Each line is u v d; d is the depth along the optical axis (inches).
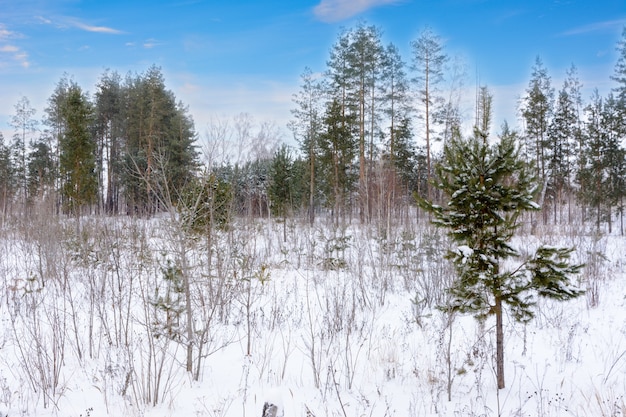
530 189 202.8
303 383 224.7
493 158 198.5
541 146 1112.8
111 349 261.7
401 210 716.7
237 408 195.8
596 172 1019.9
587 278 424.2
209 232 279.9
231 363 251.3
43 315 317.7
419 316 311.9
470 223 203.3
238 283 305.9
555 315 329.7
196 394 211.5
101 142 1338.6
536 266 193.2
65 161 832.9
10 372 231.9
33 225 524.1
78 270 430.9
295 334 300.8
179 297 243.6
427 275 444.1
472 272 200.2
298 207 890.7
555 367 237.1
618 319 321.4
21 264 474.3
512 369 236.4
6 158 1317.7
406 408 194.4
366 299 390.6
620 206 992.9
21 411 191.2
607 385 210.2
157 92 1178.0
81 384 220.7
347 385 221.3
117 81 1397.6
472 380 223.5
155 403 199.8
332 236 587.2
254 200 887.7
